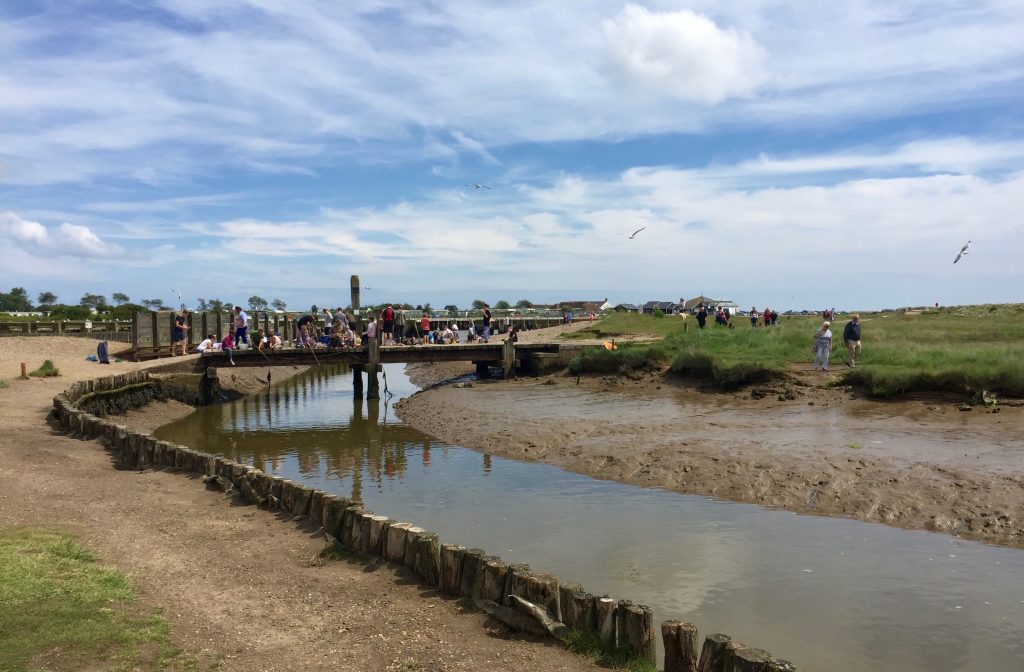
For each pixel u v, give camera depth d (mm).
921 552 9125
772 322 38406
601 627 5773
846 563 8867
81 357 30562
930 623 7262
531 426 18391
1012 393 15789
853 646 6848
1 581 6184
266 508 10172
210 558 7887
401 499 12719
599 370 27141
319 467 15914
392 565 7785
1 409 17344
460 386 28297
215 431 21516
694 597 8039
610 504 11836
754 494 11781
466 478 14164
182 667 5074
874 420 15789
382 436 19922
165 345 31250
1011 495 10258
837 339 25172
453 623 6316
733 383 21188
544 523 10922
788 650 6805
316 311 51062
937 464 11867
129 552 7742
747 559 9125
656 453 14375
